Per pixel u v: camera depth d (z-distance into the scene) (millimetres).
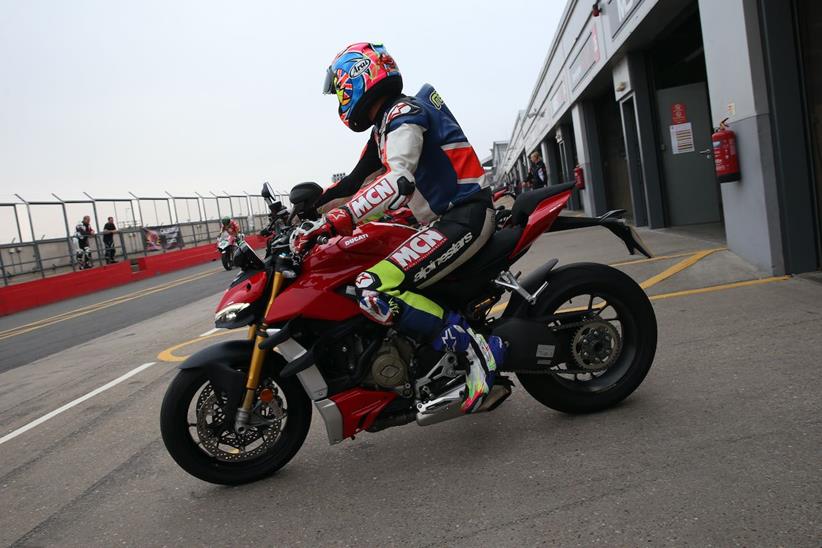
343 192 3479
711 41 6508
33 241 21359
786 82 5531
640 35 9867
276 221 3176
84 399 5801
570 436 3160
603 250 9625
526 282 3336
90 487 3598
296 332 3082
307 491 3072
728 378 3559
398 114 2924
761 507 2277
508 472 2891
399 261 2998
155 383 5969
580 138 16719
